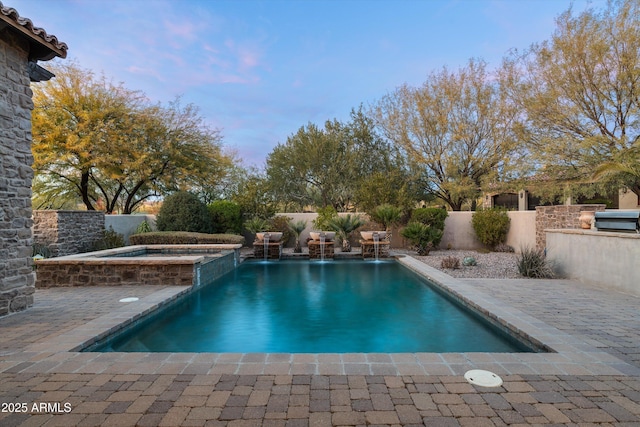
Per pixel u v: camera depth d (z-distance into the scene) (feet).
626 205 52.90
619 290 20.70
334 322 17.74
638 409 7.97
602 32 40.09
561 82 42.88
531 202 61.67
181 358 10.83
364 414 7.79
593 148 41.19
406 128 59.36
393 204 49.83
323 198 67.31
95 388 8.93
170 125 56.08
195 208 44.88
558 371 9.97
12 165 16.25
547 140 44.32
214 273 28.68
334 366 10.28
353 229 45.55
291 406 8.11
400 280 29.22
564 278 25.79
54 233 33.01
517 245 43.42
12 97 16.29
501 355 11.14
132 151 50.57
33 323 14.52
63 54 17.60
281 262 40.22
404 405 8.16
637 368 10.16
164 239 39.70
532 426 7.34
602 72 40.70
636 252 19.47
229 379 9.44
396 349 14.02
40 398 8.43
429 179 61.36
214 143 60.08
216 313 19.54
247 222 47.37
